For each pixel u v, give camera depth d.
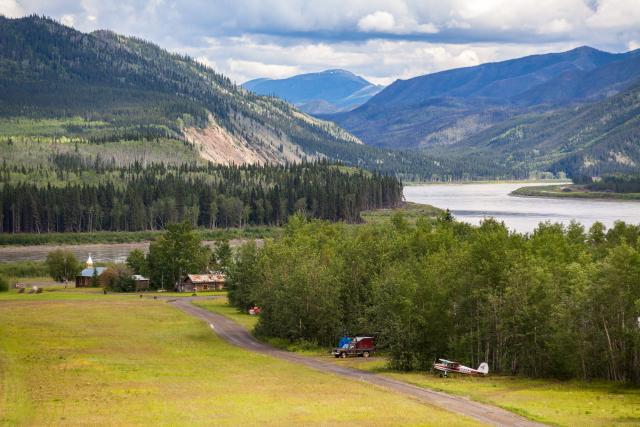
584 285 89.50
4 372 83.56
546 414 66.00
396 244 132.38
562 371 90.62
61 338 114.25
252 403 69.44
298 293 115.62
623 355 86.50
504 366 95.69
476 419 63.47
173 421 61.47
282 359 102.38
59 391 73.69
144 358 98.19
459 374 90.25
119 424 60.06
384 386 80.62
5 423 59.47
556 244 123.88
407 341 95.31
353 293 117.56
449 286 99.12
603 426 61.38
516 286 93.56
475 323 98.56
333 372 91.50
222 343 116.62
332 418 63.03
